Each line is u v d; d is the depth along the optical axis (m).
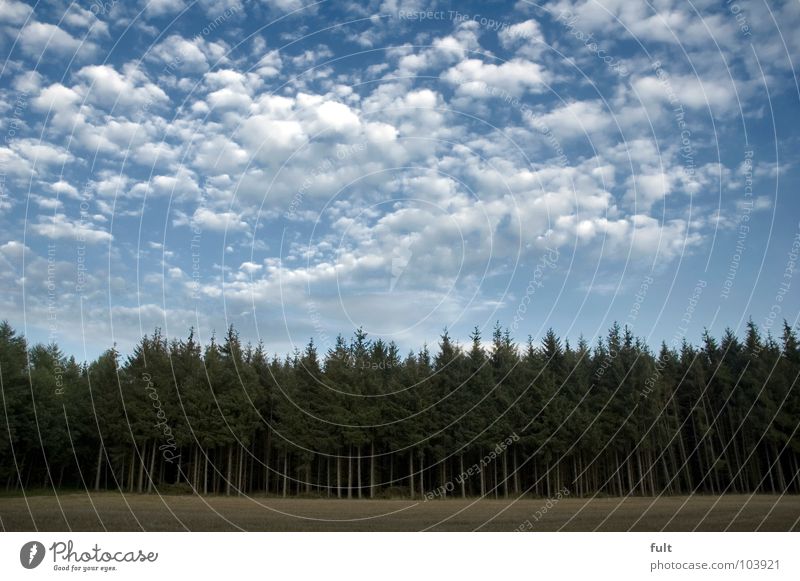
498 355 51.81
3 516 21.53
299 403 47.78
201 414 44.28
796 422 43.78
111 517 21.77
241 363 48.69
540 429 47.00
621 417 47.47
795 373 45.41
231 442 44.59
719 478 48.03
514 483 47.34
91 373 48.53
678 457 49.19
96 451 47.94
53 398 44.78
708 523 19.45
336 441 46.19
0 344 41.31
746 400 47.31
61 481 47.34
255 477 49.94
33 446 43.25
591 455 47.56
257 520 21.56
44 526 18.86
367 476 48.28
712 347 52.53
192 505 29.05
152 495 37.81
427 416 47.62
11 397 41.03
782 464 46.00
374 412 46.84
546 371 49.91
